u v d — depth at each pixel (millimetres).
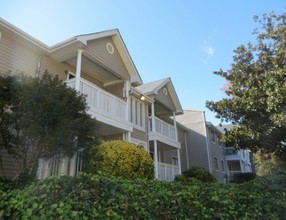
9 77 6328
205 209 3770
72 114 6676
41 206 2648
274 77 8602
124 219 3031
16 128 6031
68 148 6551
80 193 3068
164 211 3451
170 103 18922
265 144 10391
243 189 5668
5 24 8289
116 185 3627
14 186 5133
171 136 17984
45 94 6309
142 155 8789
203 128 25031
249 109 9680
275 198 5402
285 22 9414
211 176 16234
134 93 14555
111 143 8586
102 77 12906
